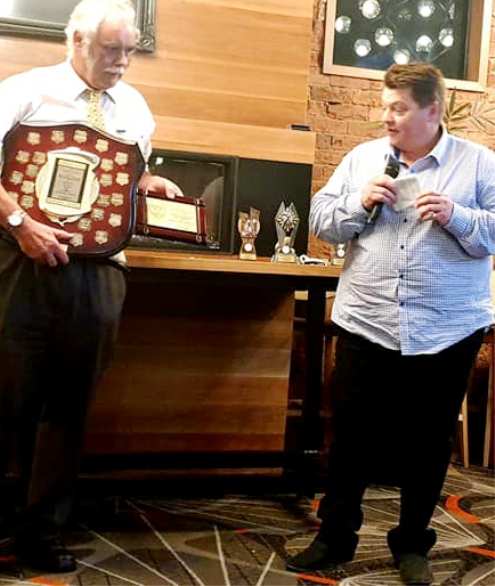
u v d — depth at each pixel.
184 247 3.43
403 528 2.60
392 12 4.73
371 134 4.64
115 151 2.41
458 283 2.41
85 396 2.48
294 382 4.32
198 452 3.51
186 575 2.56
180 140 3.52
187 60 3.62
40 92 2.36
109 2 2.36
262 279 3.18
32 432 2.56
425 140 2.40
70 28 2.37
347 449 2.53
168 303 3.47
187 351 3.50
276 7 3.74
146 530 2.98
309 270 3.08
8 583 2.42
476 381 4.61
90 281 2.37
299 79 3.78
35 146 2.33
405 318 2.39
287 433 4.00
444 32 4.80
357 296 2.47
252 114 3.73
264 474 3.58
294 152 3.65
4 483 2.85
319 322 3.34
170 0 3.58
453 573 2.66
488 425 4.32
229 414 3.56
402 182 2.35
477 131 4.79
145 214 2.78
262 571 2.61
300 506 3.35
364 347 2.46
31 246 2.25
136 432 3.46
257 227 3.38
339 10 4.66
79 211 2.35
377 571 2.63
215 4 3.65
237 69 3.69
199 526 3.06
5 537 2.77
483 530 3.16
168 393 3.49
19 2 3.37
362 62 4.70
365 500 3.50
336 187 2.58
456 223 2.32
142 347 3.45
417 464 2.52
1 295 2.33
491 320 2.50
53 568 2.53
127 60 2.40
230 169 3.56
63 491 2.55
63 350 2.38
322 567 2.62
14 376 2.36
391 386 2.46
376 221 2.44
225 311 3.54
